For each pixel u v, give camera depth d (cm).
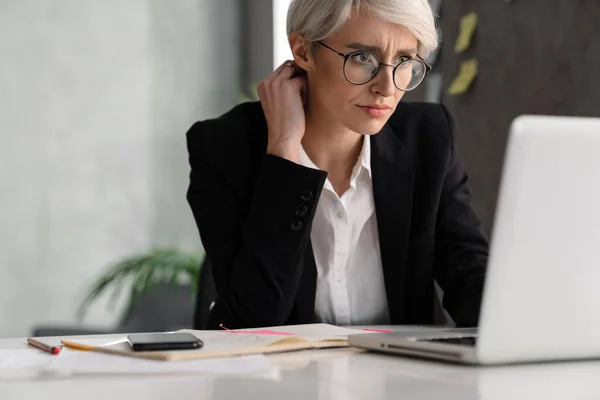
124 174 617
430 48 207
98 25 610
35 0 588
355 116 205
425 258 227
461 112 349
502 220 120
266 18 653
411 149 230
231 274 209
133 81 623
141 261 510
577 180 121
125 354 134
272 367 129
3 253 573
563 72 290
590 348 132
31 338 161
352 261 229
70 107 598
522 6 310
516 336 127
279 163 205
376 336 145
